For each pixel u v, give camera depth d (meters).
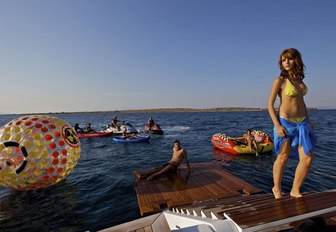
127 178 8.37
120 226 2.99
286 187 6.93
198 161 10.76
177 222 3.17
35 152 6.12
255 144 11.73
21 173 6.04
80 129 22.47
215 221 2.23
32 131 6.26
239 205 2.90
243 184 6.44
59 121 7.13
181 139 19.05
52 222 5.24
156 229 2.92
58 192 7.05
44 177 6.39
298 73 2.57
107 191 7.06
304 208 2.31
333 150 12.31
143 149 14.90
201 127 31.30
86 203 6.18
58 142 6.56
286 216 2.16
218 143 13.48
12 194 6.88
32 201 6.39
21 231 4.92
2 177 6.12
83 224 5.12
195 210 3.47
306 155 2.57
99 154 13.77
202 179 7.00
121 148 15.55
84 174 9.21
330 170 8.50
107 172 9.49
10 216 5.55
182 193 5.89
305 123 2.61
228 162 10.43
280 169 2.79
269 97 2.74
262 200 3.02
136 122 48.19
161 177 7.34
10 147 6.00
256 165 9.80
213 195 5.69
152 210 5.02
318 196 2.64
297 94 2.58
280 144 2.72
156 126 22.66
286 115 2.63
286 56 2.59
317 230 2.39
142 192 6.06
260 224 2.04
